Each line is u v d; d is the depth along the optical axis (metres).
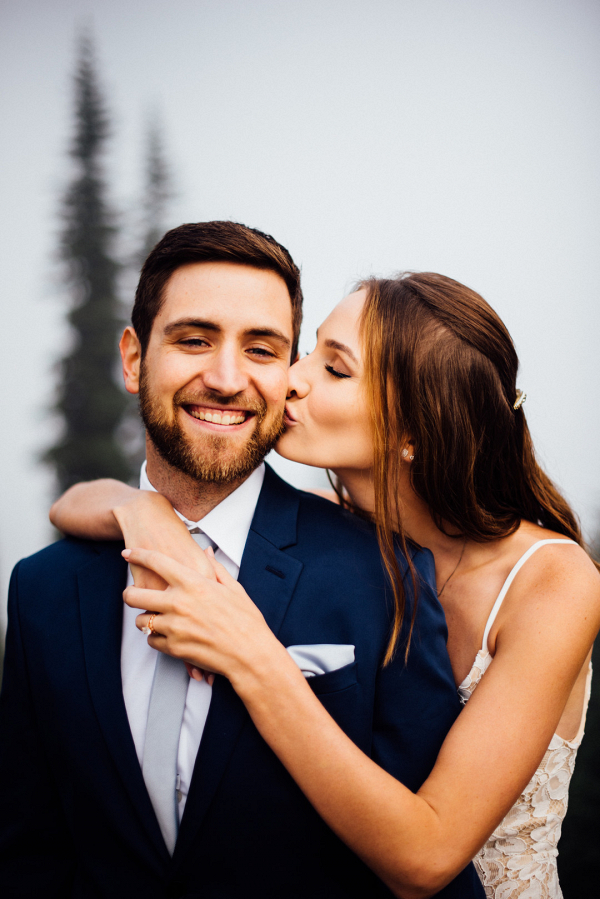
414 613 1.30
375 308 1.54
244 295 1.27
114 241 14.17
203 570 1.22
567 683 1.35
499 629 1.50
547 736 1.29
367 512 1.69
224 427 1.30
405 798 1.11
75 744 1.24
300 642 1.26
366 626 1.28
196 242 1.28
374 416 1.50
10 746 1.34
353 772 1.08
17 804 1.34
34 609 1.38
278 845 1.18
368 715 1.25
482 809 1.17
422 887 1.12
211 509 1.42
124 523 1.36
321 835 1.20
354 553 1.39
